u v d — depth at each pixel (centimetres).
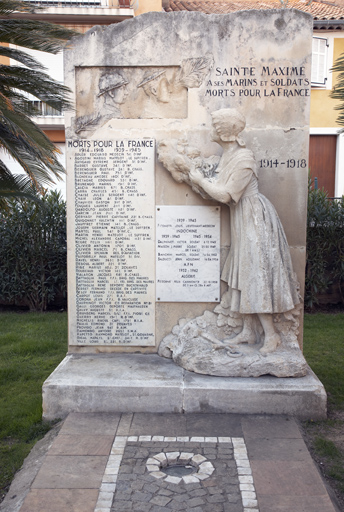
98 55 478
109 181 483
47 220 841
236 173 423
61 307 902
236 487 313
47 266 875
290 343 450
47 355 620
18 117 457
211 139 446
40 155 466
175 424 396
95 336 495
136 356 489
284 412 412
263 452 353
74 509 294
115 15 1228
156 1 1285
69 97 482
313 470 332
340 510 301
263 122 473
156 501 299
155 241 484
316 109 1441
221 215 478
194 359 442
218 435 377
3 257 848
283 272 429
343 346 646
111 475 325
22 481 331
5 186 498
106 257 488
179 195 480
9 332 721
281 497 304
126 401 418
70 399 420
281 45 467
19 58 458
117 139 481
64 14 1209
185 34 472
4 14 454
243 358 434
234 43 469
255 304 425
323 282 844
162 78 480
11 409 455
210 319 477
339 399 469
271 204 445
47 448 367
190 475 326
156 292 487
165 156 465
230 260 461
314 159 1476
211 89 473
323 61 1418
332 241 843
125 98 483
